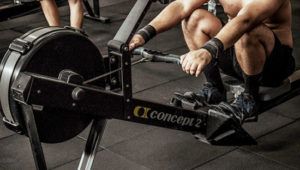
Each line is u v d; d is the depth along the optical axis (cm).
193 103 263
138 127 302
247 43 254
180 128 246
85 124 224
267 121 305
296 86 289
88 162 219
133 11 217
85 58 218
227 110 263
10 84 200
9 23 496
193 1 268
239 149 275
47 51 206
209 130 260
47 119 212
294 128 296
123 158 268
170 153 272
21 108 203
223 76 304
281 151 272
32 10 412
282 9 269
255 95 271
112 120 310
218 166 259
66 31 211
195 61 220
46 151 276
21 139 292
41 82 193
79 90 200
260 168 257
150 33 254
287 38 276
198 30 275
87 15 503
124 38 211
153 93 347
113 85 220
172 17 264
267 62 269
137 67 391
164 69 388
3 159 270
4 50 427
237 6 269
